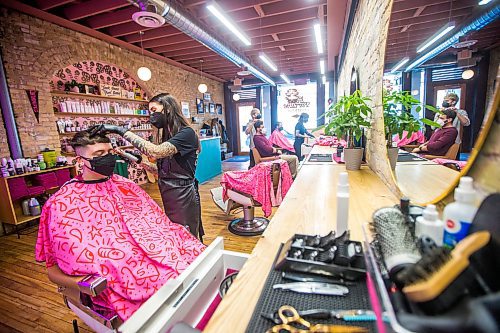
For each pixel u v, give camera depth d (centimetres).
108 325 96
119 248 107
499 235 36
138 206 130
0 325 164
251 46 559
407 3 103
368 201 107
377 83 148
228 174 257
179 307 66
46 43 366
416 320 32
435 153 86
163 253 112
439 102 82
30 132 344
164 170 167
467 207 45
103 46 459
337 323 45
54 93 388
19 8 325
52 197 110
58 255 100
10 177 296
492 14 56
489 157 49
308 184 144
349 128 169
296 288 54
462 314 28
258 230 279
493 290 31
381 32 136
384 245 47
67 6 359
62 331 158
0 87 310
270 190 243
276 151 425
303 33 498
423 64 92
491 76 55
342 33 445
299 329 43
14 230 325
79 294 101
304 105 908
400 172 116
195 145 170
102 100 469
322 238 67
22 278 215
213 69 766
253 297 54
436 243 45
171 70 657
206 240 267
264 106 938
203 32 386
